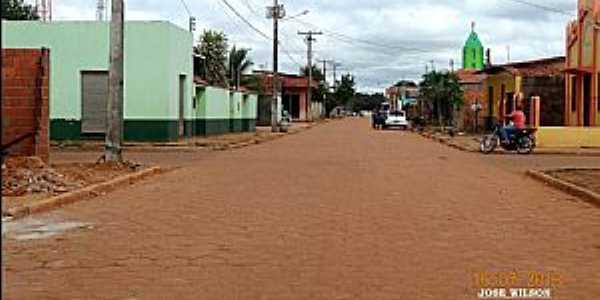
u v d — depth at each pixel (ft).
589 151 110.83
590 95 130.11
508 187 61.16
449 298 25.38
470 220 42.70
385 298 25.27
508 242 35.88
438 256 32.35
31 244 34.42
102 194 54.34
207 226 39.83
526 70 159.63
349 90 476.54
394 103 365.40
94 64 116.57
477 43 299.79
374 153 104.78
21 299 24.76
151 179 65.41
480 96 200.64
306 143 133.28
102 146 109.70
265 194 54.39
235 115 174.70
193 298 25.07
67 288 26.30
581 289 26.84
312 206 48.03
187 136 133.59
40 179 53.78
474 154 105.81
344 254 32.60
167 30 117.60
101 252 32.65
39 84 67.00
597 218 44.14
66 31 116.47
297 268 29.73
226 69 230.27
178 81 125.29
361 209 46.80
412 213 45.24
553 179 64.03
